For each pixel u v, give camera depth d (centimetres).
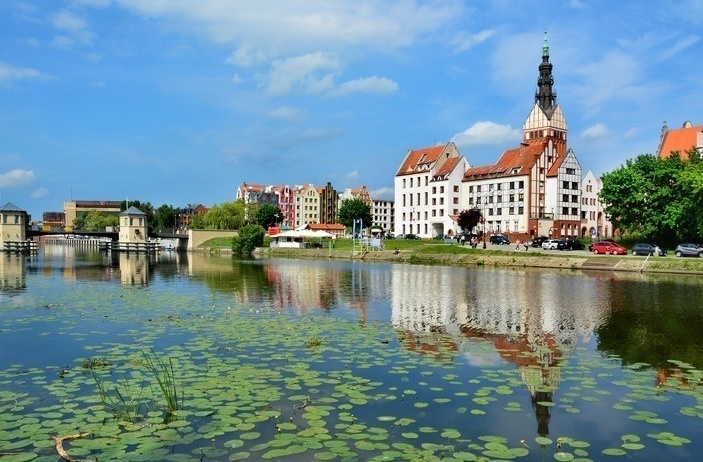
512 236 10938
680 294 3462
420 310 2694
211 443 954
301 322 2261
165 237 15000
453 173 12912
